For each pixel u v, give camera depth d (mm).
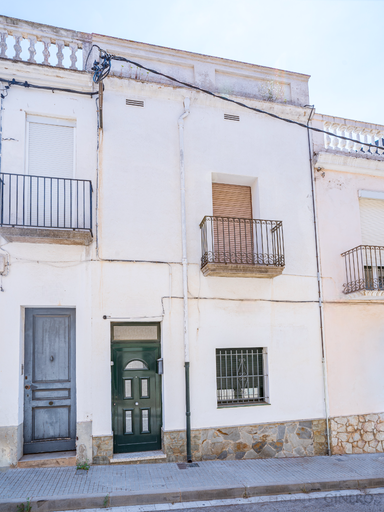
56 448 6750
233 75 8578
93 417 6645
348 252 8516
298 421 7742
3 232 6316
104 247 7121
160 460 6867
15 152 6949
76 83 7383
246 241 8000
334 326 8352
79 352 6758
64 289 6836
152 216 7496
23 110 7086
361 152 9406
